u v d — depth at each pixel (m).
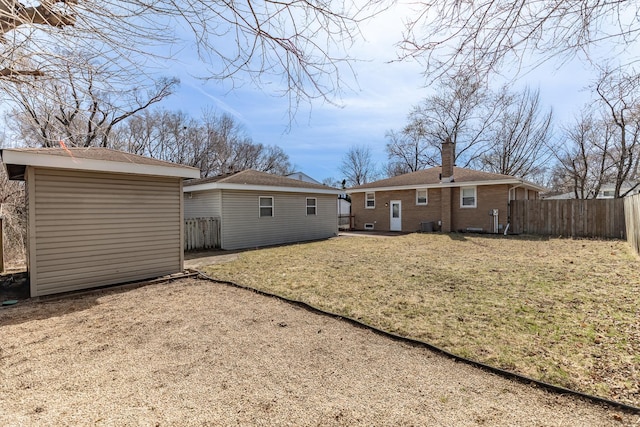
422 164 28.56
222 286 5.80
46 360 2.93
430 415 2.12
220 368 2.78
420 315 4.10
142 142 12.97
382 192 19.09
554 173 23.52
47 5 1.92
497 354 3.00
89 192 5.60
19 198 9.46
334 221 15.84
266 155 32.22
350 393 2.39
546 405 2.23
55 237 5.24
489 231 15.19
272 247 11.57
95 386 2.49
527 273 6.48
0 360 2.93
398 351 3.12
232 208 11.45
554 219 13.99
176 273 6.70
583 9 2.12
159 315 4.21
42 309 4.49
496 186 15.02
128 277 6.04
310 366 2.82
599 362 2.82
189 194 12.72
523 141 21.89
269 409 2.19
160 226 6.51
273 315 4.20
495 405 2.23
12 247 9.11
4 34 2.01
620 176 17.61
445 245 11.38
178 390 2.43
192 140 23.27
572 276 6.12
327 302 4.68
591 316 3.95
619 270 6.56
